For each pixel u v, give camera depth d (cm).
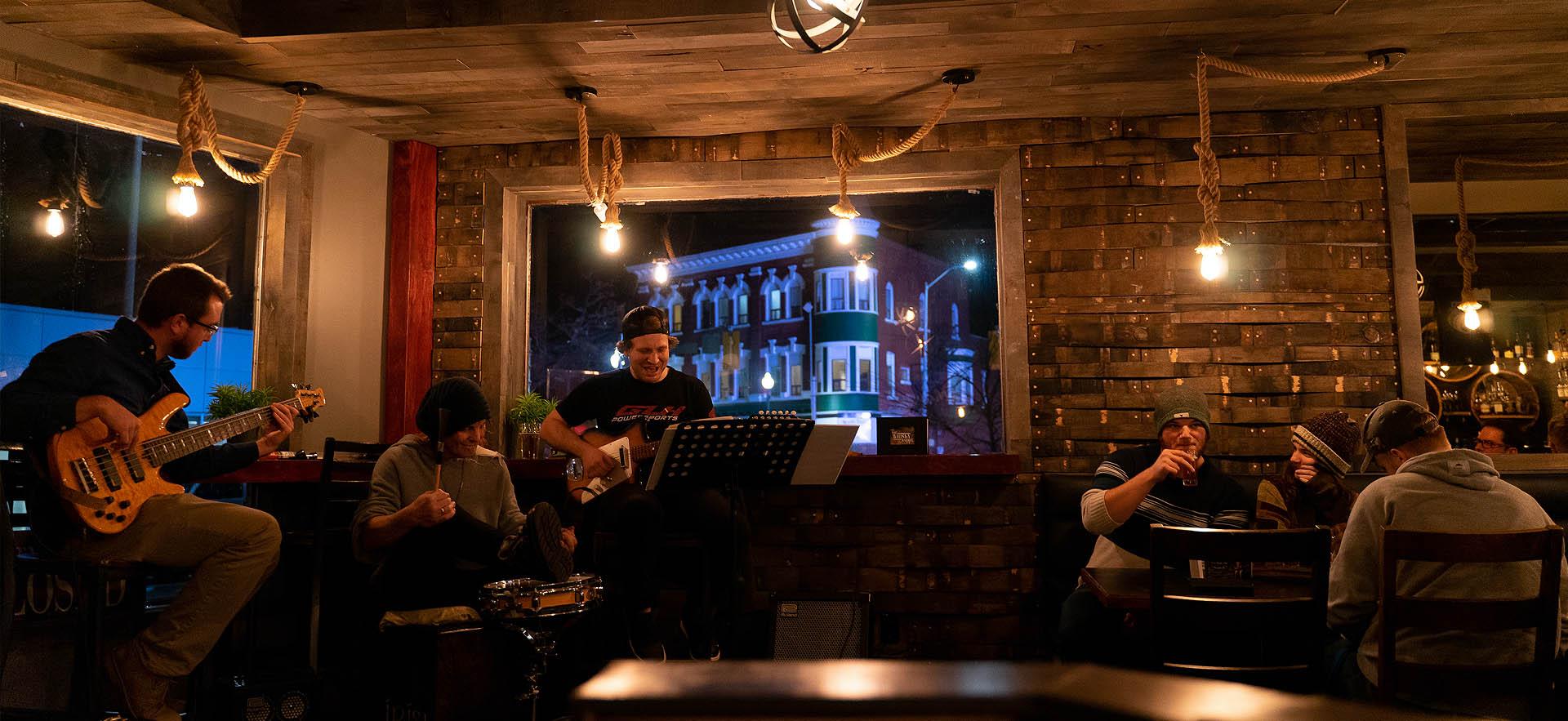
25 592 331
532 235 578
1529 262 605
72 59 417
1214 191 448
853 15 283
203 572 317
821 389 904
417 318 528
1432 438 278
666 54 423
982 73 449
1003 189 513
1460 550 235
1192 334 497
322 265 508
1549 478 416
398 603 347
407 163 533
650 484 324
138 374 329
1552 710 237
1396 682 240
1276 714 28
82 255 440
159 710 312
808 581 488
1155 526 254
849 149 504
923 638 482
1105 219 506
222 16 401
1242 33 409
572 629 364
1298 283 496
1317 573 250
